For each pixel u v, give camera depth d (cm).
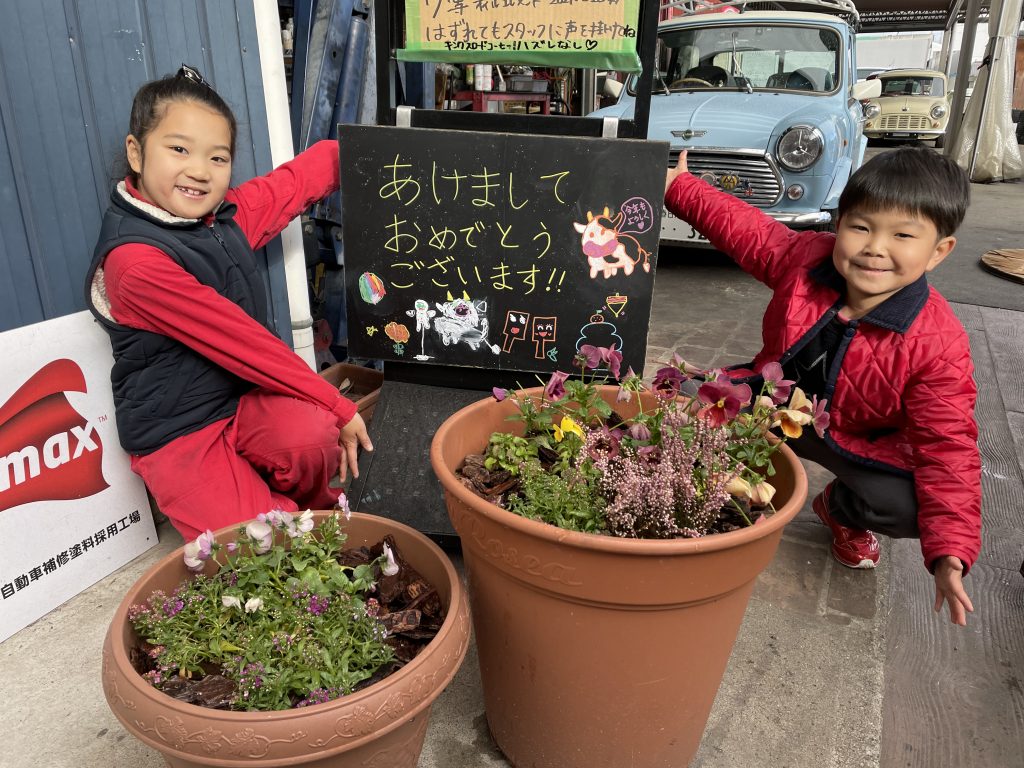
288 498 198
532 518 125
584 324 197
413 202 193
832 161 505
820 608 197
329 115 262
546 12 182
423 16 188
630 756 133
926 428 160
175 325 167
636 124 187
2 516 169
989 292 503
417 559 140
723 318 449
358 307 204
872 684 172
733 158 514
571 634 120
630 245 189
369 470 201
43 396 174
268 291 238
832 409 179
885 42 3319
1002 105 1057
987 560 223
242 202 194
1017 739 160
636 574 110
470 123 194
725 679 171
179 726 99
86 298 172
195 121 160
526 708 135
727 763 150
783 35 586
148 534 206
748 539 111
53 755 146
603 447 136
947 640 189
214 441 187
